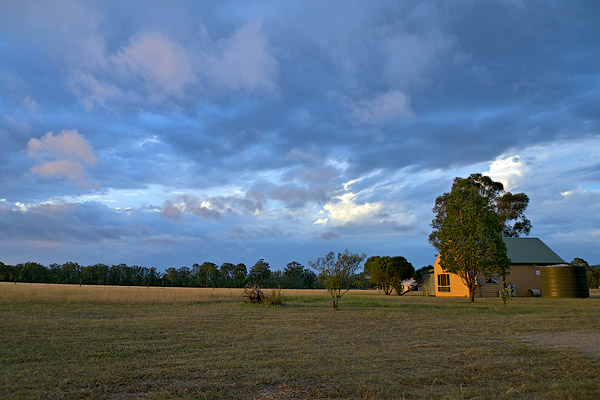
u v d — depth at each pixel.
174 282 119.25
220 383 7.08
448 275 42.91
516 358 9.02
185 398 6.26
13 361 8.72
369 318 17.77
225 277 120.25
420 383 7.13
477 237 29.75
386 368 8.18
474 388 6.82
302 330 13.77
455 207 31.77
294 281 112.44
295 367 8.24
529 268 40.25
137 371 7.85
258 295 27.34
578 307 23.77
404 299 34.31
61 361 8.73
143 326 14.36
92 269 120.31
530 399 6.20
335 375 7.63
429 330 13.79
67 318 16.66
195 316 18.20
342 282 23.16
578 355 9.20
